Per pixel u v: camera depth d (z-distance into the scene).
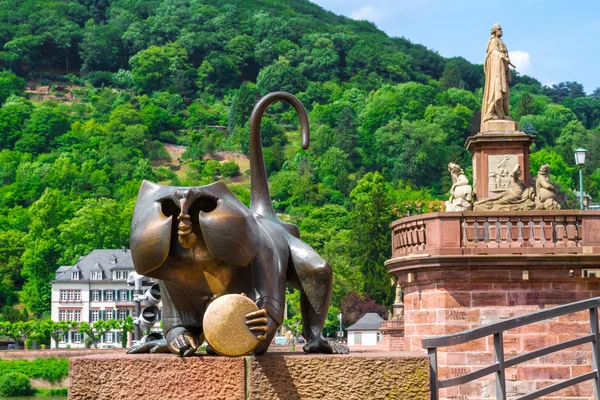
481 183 29.25
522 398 7.77
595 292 21.95
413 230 23.47
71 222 183.88
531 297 22.03
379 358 6.40
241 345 6.14
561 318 21.73
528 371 21.61
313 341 7.14
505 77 29.38
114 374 6.32
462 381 7.05
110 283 161.75
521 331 21.81
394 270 23.88
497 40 29.44
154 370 6.32
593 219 22.25
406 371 6.41
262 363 6.32
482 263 22.00
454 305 22.22
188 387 6.30
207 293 6.43
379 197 127.44
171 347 6.43
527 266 21.92
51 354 92.56
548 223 22.52
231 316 6.12
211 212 6.14
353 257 129.75
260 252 6.64
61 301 161.75
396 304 58.72
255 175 7.77
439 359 21.88
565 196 137.62
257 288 6.57
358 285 123.81
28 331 121.38
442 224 22.64
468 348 21.73
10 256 183.75
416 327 23.06
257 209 7.70
